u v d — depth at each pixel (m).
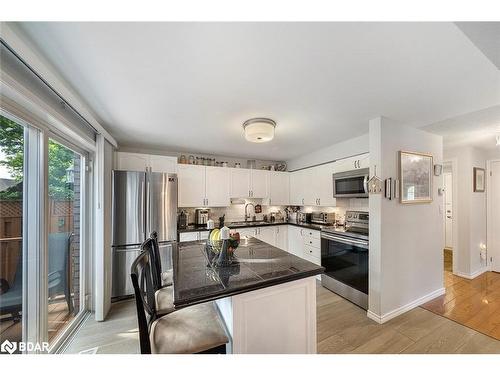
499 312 2.40
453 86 1.69
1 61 1.10
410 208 2.48
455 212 3.64
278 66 1.44
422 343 1.89
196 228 3.53
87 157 2.43
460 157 3.61
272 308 1.35
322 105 2.04
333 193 3.39
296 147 3.71
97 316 2.31
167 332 1.19
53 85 1.36
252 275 1.35
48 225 1.64
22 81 1.25
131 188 2.89
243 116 2.30
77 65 1.41
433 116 2.29
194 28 1.10
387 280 2.26
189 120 2.41
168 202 3.14
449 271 3.80
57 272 1.93
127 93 1.79
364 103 1.99
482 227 3.71
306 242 3.66
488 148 3.72
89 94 1.80
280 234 4.20
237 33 1.14
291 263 1.59
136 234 2.90
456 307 2.51
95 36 1.15
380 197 2.23
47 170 1.61
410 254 2.47
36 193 1.54
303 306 1.46
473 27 1.09
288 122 2.48
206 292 1.12
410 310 2.43
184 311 1.38
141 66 1.43
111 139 2.65
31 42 1.18
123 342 1.97
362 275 2.54
